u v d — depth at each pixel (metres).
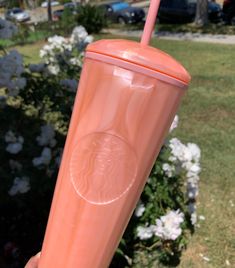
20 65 0.90
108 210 0.24
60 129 0.95
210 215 1.04
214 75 2.43
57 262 0.25
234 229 0.99
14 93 0.92
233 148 1.42
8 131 0.89
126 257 0.78
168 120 0.23
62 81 1.00
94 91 0.23
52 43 1.11
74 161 0.24
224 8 4.82
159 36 4.15
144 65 0.22
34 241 0.86
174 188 0.82
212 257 0.90
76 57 1.10
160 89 0.23
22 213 0.91
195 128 1.61
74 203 0.24
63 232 0.25
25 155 0.90
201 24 4.77
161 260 0.81
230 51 3.11
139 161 0.24
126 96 0.23
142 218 0.76
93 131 0.23
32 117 0.98
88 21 4.46
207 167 1.28
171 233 0.73
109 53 0.23
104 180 0.24
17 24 1.11
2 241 0.86
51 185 0.83
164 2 5.15
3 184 0.86
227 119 1.71
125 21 5.66
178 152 0.79
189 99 1.98
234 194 1.14
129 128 0.23
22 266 0.80
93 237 0.24
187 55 3.04
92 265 0.25
